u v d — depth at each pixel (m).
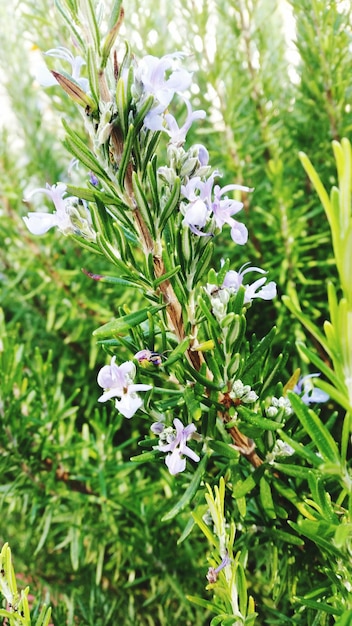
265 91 0.28
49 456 0.21
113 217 0.13
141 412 0.13
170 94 0.11
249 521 0.15
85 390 0.27
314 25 0.25
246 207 0.27
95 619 0.21
